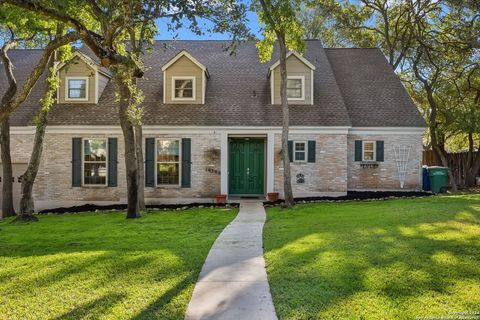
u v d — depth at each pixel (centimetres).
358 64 2069
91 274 611
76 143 1642
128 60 688
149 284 562
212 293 524
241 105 1716
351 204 1414
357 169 1748
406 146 1752
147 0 662
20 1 599
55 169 1642
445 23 2188
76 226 1118
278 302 485
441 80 2255
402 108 1816
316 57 2019
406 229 881
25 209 1284
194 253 738
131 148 1267
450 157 2406
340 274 573
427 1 2119
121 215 1346
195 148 1658
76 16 835
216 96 1750
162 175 1664
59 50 1316
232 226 1052
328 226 966
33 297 519
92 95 1705
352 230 899
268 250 755
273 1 1316
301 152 1672
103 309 473
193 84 1716
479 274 559
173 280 578
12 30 1316
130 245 818
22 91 780
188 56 1711
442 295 488
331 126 1650
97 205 1620
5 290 549
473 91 2270
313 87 1778
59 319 448
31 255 745
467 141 2747
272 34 1485
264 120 1661
